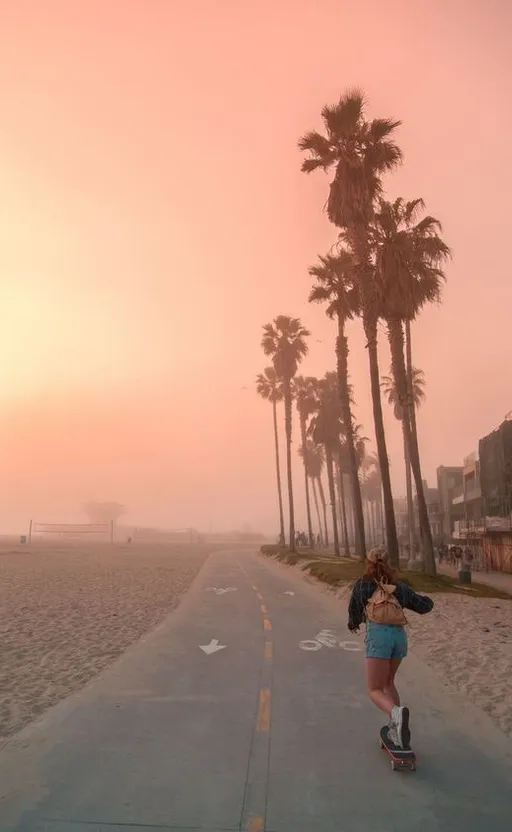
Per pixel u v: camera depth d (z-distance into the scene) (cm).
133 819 434
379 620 565
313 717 677
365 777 505
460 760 543
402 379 2703
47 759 548
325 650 1073
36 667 956
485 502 4738
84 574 3052
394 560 2569
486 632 1259
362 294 2748
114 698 757
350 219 2667
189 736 612
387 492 2611
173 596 2030
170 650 1073
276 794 473
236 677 870
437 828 419
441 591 2036
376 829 418
